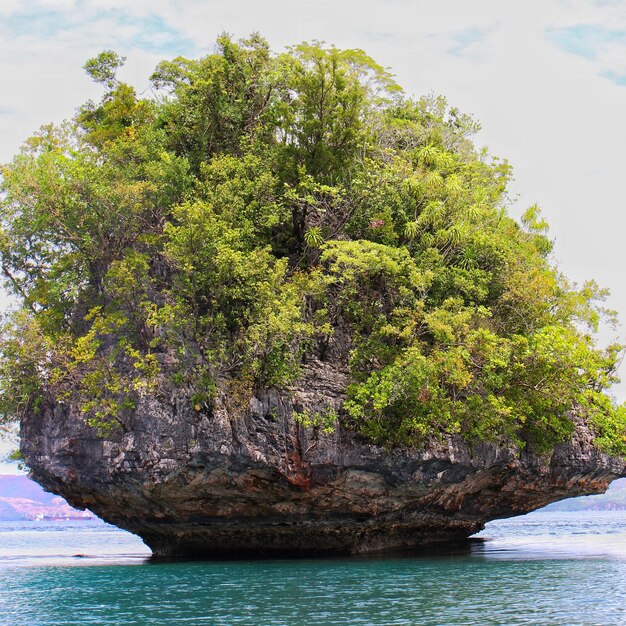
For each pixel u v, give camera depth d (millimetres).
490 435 37469
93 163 43375
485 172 52062
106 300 41500
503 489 42031
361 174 44344
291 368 35688
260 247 42125
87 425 36344
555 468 43281
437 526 42469
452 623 21641
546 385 39844
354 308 39406
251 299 36781
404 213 43531
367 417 35688
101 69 52031
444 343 37812
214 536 38562
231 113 46844
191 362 35031
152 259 41812
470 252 43062
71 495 39562
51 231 41844
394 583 29328
